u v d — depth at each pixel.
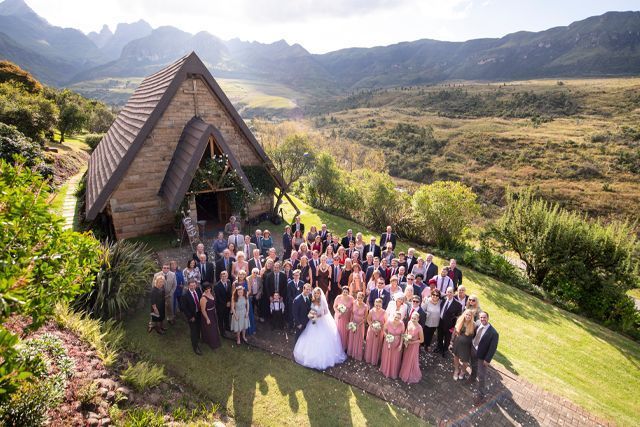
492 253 18.31
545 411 7.87
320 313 8.35
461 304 8.81
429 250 19.22
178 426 6.34
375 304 8.33
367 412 7.28
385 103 184.00
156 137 14.88
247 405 7.21
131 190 14.61
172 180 14.10
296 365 8.44
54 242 4.55
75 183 24.08
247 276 9.79
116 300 8.95
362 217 22.73
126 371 7.03
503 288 15.77
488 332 7.52
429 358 9.11
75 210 17.86
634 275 14.98
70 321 7.61
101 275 8.92
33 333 6.74
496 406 7.78
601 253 15.48
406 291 8.96
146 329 9.02
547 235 16.62
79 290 4.90
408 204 21.05
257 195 16.94
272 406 7.23
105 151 18.47
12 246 4.17
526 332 12.13
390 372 8.23
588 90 127.88
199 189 13.90
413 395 7.82
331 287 10.60
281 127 53.31
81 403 5.86
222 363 8.27
